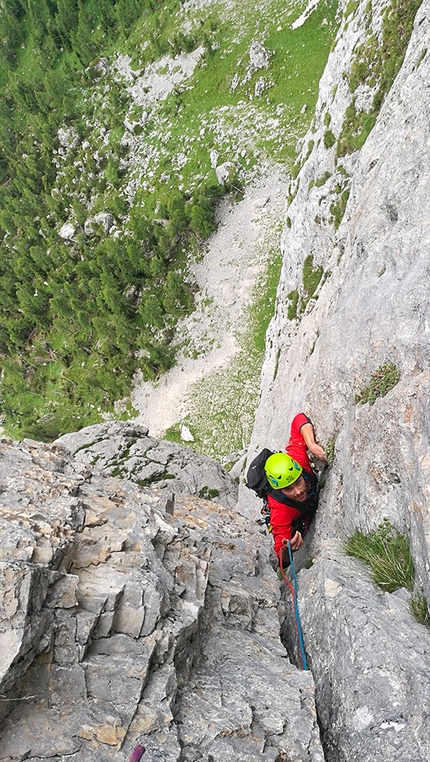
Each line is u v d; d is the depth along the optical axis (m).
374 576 5.21
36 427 70.19
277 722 4.24
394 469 5.36
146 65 86.81
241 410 49.62
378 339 6.21
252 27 71.25
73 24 103.81
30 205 91.25
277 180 58.06
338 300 8.45
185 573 5.35
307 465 7.15
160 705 3.93
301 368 11.73
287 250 19.53
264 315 52.03
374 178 8.69
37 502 5.19
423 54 8.99
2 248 91.75
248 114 65.56
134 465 14.45
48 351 76.25
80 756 3.52
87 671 3.96
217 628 5.36
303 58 62.19
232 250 57.19
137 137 80.81
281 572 6.82
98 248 74.88
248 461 16.09
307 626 5.48
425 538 4.48
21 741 3.55
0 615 3.65
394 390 5.54
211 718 4.12
